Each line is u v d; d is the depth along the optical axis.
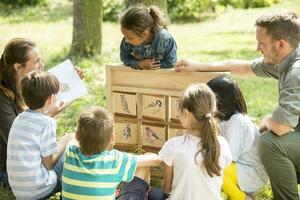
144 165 3.70
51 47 10.96
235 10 16.38
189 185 3.53
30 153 3.66
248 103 7.02
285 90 3.73
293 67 3.73
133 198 3.68
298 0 17.28
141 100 4.41
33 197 3.73
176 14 15.45
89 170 3.42
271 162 3.82
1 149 4.30
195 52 10.53
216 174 3.47
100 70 8.87
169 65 4.47
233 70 4.45
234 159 3.92
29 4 17.86
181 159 3.53
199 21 15.21
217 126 3.54
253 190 4.03
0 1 17.66
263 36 3.83
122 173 3.52
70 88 4.32
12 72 4.16
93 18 9.73
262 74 4.40
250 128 3.96
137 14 4.25
